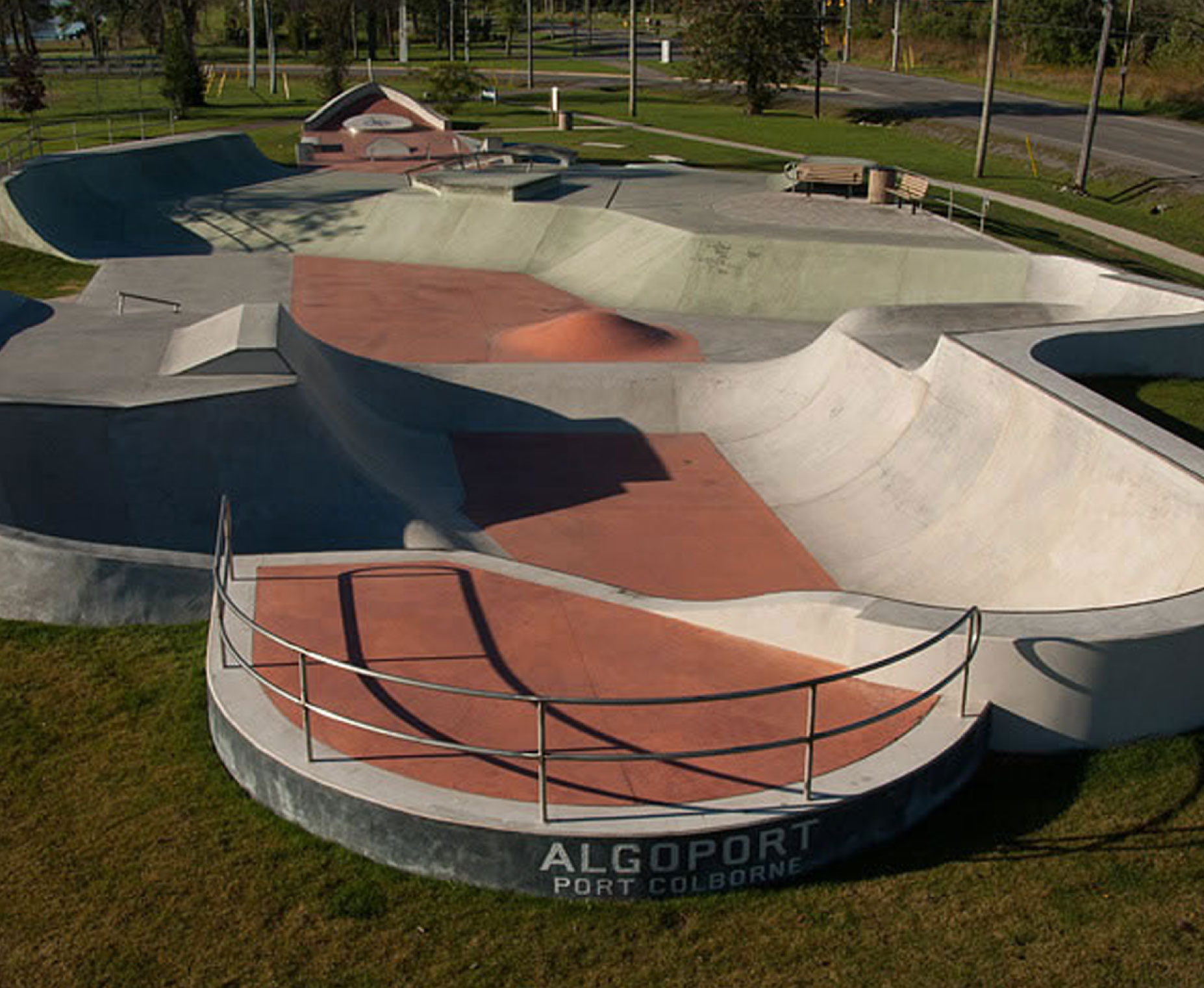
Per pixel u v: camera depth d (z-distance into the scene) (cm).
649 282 2752
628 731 832
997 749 859
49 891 738
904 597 1323
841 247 2598
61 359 1605
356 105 5247
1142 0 6056
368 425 1791
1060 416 1295
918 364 1711
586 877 721
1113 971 661
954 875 742
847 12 8850
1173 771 830
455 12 11300
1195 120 4881
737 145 4797
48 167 3225
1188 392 1585
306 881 740
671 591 1400
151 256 3130
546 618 1007
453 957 683
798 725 838
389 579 1074
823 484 1664
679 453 1859
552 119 5566
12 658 1013
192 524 1428
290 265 3097
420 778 767
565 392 1998
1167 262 2809
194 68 5953
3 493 1361
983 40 7800
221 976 672
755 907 721
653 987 661
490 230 3216
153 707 942
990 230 2934
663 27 13262
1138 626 848
